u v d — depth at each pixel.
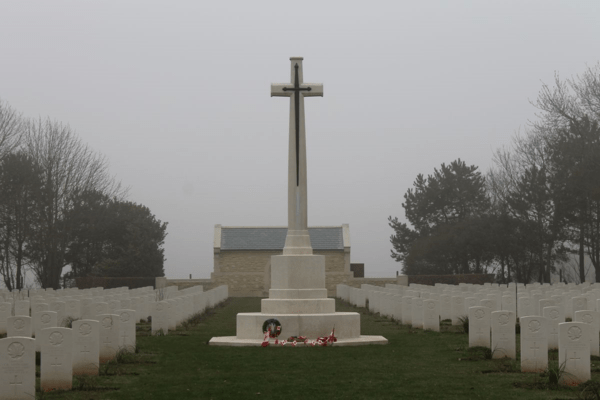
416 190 72.38
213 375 12.11
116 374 12.35
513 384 11.15
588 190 43.16
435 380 11.50
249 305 37.88
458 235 57.22
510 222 52.31
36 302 22.45
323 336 16.69
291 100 17.55
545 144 51.66
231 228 55.56
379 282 53.03
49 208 51.94
